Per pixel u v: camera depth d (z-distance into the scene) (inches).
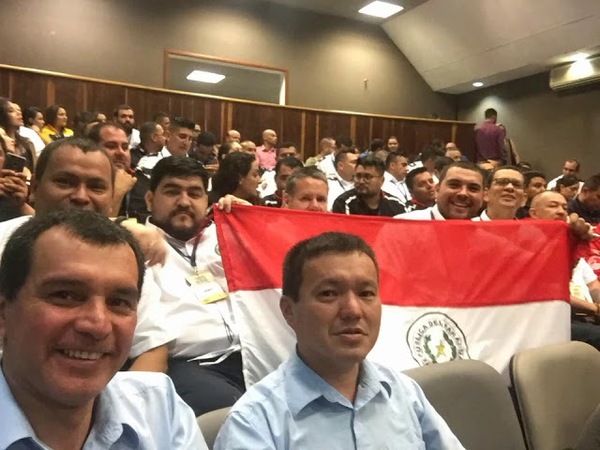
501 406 70.9
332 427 49.9
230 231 80.7
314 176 110.0
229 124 312.7
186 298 80.3
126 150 132.7
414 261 85.8
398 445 51.3
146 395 42.1
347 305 49.6
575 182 226.5
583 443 69.1
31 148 163.8
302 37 370.0
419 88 410.9
